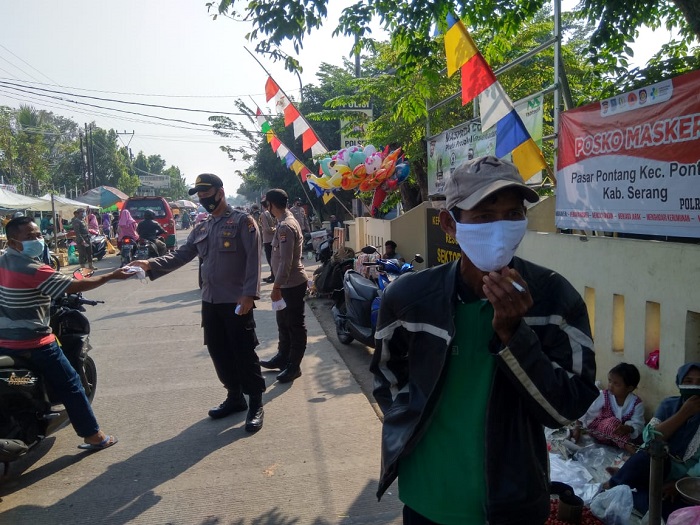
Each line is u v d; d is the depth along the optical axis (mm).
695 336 3754
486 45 8391
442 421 1748
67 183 56969
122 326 8383
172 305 10016
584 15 6605
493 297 1499
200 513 3434
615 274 4426
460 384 1732
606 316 4551
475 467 1688
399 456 1788
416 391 1776
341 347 7246
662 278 3936
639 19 6266
